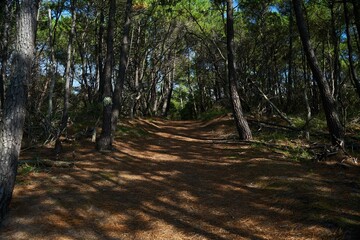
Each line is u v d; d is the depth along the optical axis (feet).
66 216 18.80
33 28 19.16
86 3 60.59
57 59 73.56
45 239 16.25
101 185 24.53
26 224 17.51
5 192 17.88
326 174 24.31
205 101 128.98
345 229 15.38
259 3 58.23
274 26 62.18
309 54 31.32
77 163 29.99
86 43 76.59
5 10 38.73
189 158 34.24
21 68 18.56
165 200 21.99
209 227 17.85
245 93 63.93
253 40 71.46
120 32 71.10
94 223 18.37
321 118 49.93
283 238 15.83
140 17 75.82
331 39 56.95
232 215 19.15
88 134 42.29
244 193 22.45
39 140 38.81
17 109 18.40
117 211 20.04
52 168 27.66
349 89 59.26
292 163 28.25
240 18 71.31
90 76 79.10
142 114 85.46
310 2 51.88
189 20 81.76
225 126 55.31
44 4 47.32
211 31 76.89
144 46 85.66
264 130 44.80
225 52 78.28
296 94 70.13
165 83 118.62
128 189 24.12
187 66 115.24
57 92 59.06
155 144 43.19
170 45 92.53
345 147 30.89
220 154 34.99
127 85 87.76
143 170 29.37
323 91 30.48
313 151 31.78
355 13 35.60
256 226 17.49
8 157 18.06
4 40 38.29
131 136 47.01
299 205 18.86
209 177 26.81
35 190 22.15
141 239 16.78
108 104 36.17
